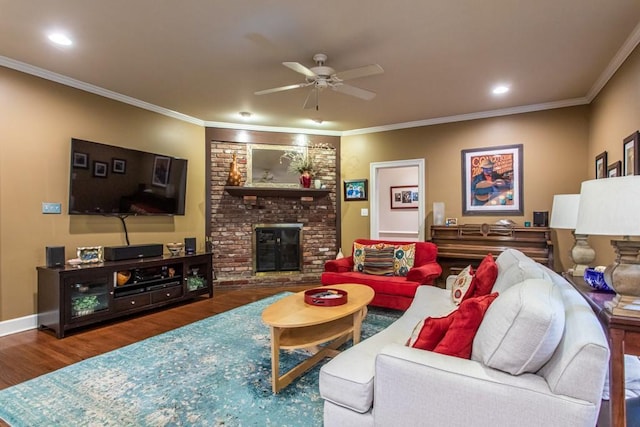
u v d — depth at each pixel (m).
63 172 3.70
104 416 1.93
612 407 1.43
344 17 2.53
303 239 5.81
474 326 1.43
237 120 5.32
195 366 2.55
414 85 3.85
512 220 4.74
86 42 2.89
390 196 7.73
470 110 4.79
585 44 2.93
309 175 5.63
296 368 2.38
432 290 3.10
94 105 3.97
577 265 2.52
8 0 2.30
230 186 5.32
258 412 1.96
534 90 4.02
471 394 1.22
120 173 4.11
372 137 5.76
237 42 2.90
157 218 4.71
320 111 4.82
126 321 3.67
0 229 3.26
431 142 5.28
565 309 1.44
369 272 4.17
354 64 3.31
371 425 1.44
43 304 3.38
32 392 2.20
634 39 2.80
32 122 3.46
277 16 2.51
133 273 3.88
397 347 1.47
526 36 2.80
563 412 1.08
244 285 5.42
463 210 5.06
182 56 3.15
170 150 4.88
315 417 1.91
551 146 4.53
